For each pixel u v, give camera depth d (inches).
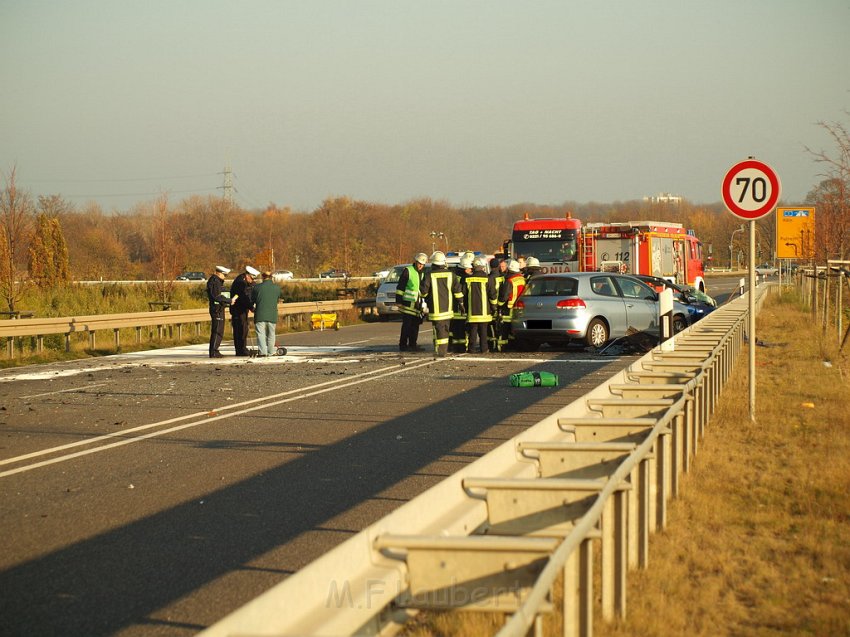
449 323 1713.8
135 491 653.3
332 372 1402.6
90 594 439.8
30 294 2406.5
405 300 1760.6
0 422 968.3
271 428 903.1
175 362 1644.9
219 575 464.8
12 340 1720.0
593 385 1180.5
